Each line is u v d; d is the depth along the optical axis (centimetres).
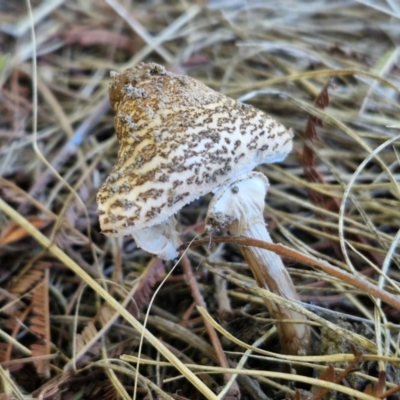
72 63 30
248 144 13
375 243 19
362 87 25
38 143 25
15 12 32
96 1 33
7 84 28
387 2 29
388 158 21
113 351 16
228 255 20
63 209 19
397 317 16
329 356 13
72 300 18
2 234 20
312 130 20
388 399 13
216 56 29
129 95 13
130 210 12
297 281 18
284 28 30
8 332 17
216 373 15
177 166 12
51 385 14
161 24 32
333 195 19
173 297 19
